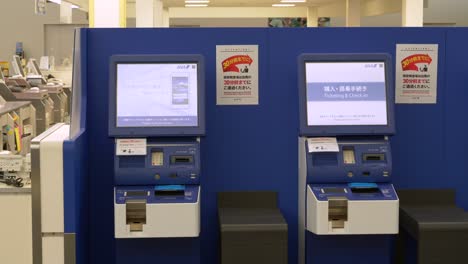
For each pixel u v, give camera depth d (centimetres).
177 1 1071
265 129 405
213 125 403
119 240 368
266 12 1384
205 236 407
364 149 368
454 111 414
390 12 978
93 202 402
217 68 400
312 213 358
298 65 375
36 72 1415
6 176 367
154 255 370
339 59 376
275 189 408
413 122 412
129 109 362
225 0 1057
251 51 401
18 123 849
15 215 354
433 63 410
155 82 367
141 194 348
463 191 418
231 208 398
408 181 415
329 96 372
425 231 354
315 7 1277
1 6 1928
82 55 391
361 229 352
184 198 347
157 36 398
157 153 361
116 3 531
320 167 363
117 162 355
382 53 386
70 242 341
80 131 375
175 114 363
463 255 355
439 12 2080
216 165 405
